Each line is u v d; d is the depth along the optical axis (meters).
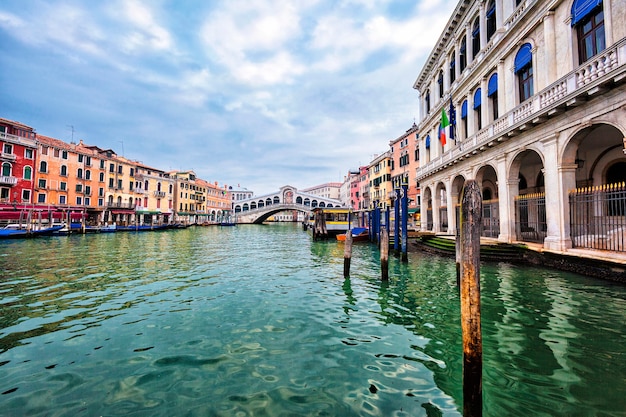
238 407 3.57
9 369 4.45
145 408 3.57
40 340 5.45
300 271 12.00
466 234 3.11
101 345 5.23
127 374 4.30
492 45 13.88
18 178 31.50
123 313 6.87
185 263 14.16
